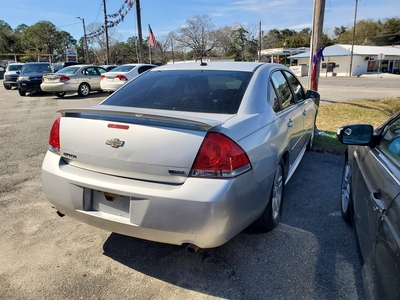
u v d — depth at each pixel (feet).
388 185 5.70
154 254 8.51
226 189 6.39
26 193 12.34
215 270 7.83
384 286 4.73
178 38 197.88
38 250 8.69
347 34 221.87
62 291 7.18
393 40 207.82
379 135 7.76
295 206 11.12
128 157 6.82
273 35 246.47
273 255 8.36
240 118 7.63
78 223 10.12
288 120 10.28
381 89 57.21
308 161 15.96
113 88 41.96
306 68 135.64
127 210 6.97
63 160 7.89
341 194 10.95
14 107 37.06
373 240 5.59
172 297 7.00
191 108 8.20
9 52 222.89
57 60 191.72
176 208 6.35
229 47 208.33
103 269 7.93
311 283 7.35
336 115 28.09
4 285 7.36
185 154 6.44
